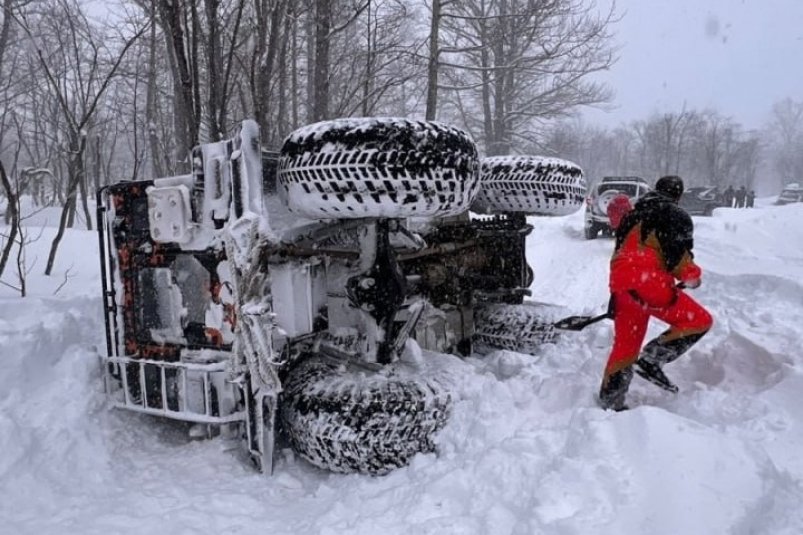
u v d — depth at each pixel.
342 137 3.09
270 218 3.67
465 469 2.98
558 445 2.94
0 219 10.29
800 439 3.05
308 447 3.42
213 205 3.46
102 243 3.90
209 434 3.85
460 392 3.59
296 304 3.56
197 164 3.54
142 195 3.81
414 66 9.47
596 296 10.17
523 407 3.69
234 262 3.25
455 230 5.04
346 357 3.70
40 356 3.90
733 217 20.64
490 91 27.34
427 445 3.35
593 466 2.57
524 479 2.76
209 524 2.90
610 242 17.25
